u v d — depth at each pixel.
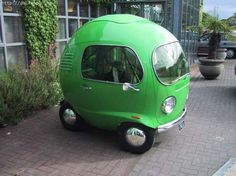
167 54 5.04
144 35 4.93
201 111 7.54
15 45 8.12
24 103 6.69
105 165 4.83
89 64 5.21
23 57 8.46
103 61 5.07
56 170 4.69
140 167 4.77
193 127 6.43
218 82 11.17
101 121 5.40
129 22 5.19
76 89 5.45
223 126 6.51
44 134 6.04
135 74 4.80
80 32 5.49
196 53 16.84
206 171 4.66
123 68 4.89
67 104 6.02
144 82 4.75
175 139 5.80
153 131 5.02
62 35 10.03
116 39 4.99
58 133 6.08
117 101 5.03
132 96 4.88
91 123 5.69
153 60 4.77
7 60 7.92
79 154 5.21
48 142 5.68
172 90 5.01
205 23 12.42
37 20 8.54
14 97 6.50
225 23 11.94
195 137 5.91
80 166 4.80
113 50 4.99
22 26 8.33
